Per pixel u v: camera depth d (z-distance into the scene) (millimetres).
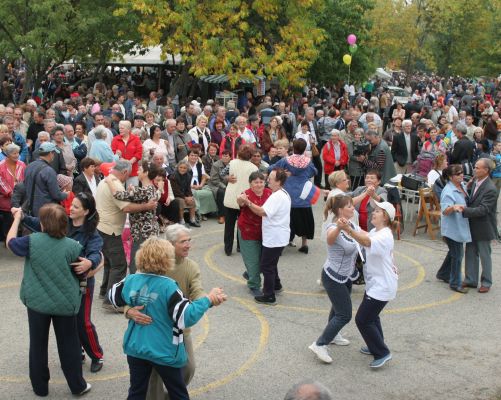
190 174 13320
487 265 9961
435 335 8297
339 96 33312
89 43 23141
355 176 14539
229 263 11047
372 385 6891
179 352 5355
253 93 28641
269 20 22594
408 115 26797
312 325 8469
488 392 6836
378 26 49500
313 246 12297
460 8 50094
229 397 6539
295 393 3391
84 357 7227
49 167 10008
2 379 6754
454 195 9664
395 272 7082
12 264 10539
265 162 15000
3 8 19484
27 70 22484
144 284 5344
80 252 6098
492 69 53219
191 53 21484
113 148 12969
